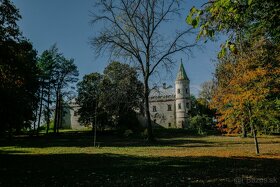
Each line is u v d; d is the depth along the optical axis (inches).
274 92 585.0
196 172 403.2
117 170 443.8
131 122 2356.1
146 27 1278.3
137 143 1277.1
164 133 2337.6
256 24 315.6
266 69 576.7
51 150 935.7
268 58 596.4
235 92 615.8
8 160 619.8
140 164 515.5
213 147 932.6
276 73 574.6
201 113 2704.2
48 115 2162.9
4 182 352.5
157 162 540.4
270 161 506.6
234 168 430.9
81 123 2534.5
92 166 502.6
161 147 993.5
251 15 266.7
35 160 622.2
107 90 1626.5
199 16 159.3
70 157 681.6
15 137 1903.3
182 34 1263.5
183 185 312.2
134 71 1378.0
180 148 927.7
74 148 1014.4
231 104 637.3
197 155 662.5
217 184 311.7
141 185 319.0
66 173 424.2
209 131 2375.7
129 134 2118.6
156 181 341.1
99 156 694.5
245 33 338.0
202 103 2797.7
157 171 424.2
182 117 3243.1
